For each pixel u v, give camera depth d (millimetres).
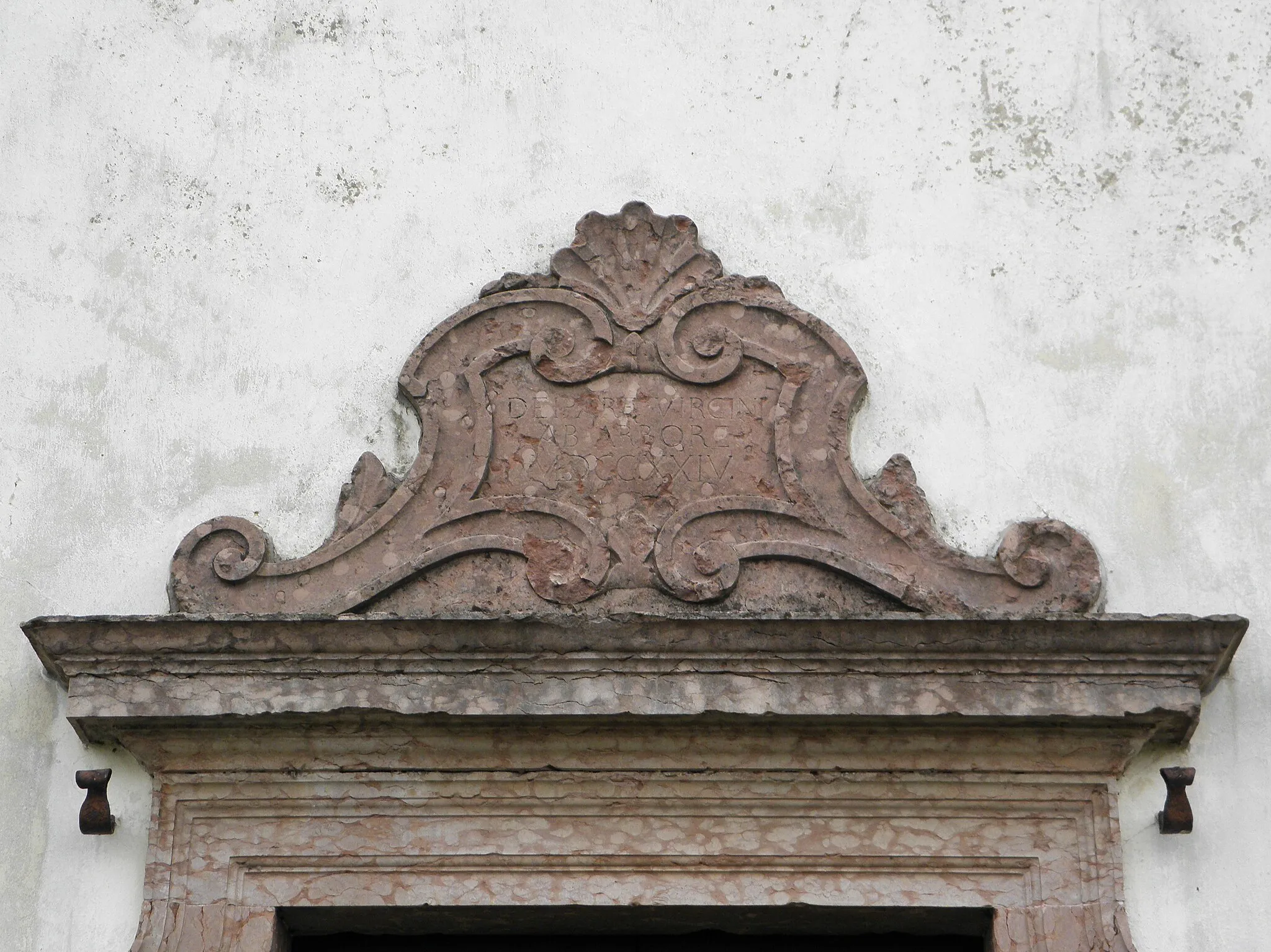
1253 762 5754
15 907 5605
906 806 5691
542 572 5867
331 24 6816
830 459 6051
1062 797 5691
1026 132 6660
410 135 6660
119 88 6711
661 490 6008
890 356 6312
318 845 5648
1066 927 5531
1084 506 6113
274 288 6430
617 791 5695
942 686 5621
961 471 6152
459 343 6207
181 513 6105
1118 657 5645
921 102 6699
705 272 6312
